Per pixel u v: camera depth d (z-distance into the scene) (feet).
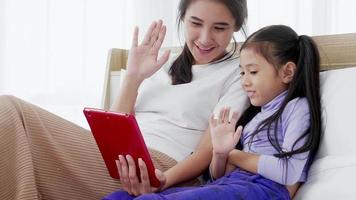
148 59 3.84
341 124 2.96
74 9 6.82
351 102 3.01
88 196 3.15
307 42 3.34
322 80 3.40
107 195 3.05
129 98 3.86
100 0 6.88
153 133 3.72
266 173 2.86
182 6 3.88
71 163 3.03
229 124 3.11
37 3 6.76
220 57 4.01
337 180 2.68
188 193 2.64
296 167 2.82
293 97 3.18
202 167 3.39
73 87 6.91
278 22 6.46
